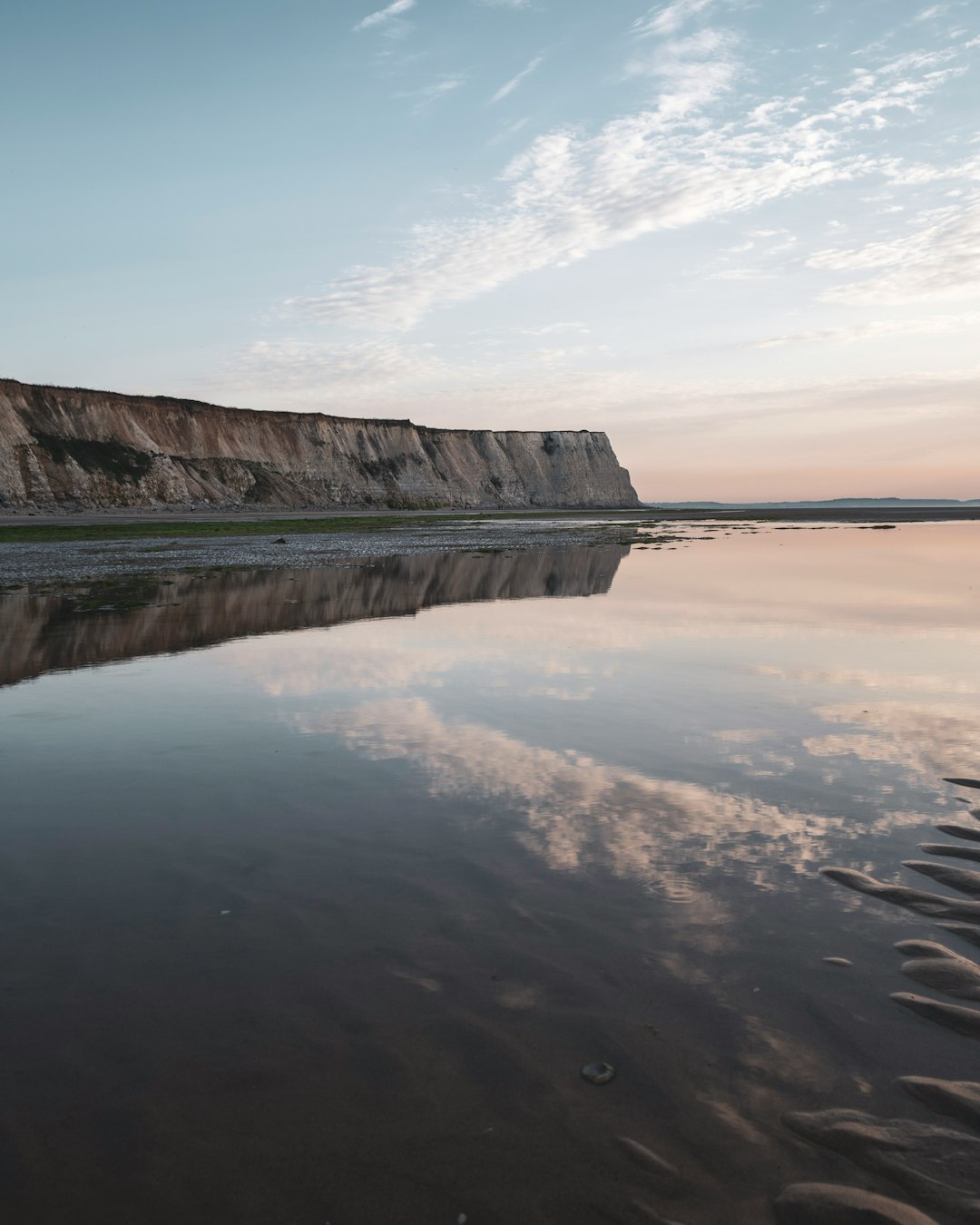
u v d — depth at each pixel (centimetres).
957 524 6462
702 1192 250
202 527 5638
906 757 662
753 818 539
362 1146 269
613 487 17288
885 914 412
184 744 724
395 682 968
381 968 369
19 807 576
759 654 1109
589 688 925
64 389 8962
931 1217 240
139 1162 264
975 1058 306
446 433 14800
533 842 505
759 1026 325
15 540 4397
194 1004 345
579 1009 338
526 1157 264
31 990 355
